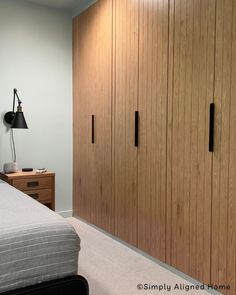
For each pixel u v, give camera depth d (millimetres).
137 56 2549
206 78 1946
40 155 3488
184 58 2102
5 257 1284
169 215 2287
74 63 3588
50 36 3471
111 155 2957
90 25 3217
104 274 2266
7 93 3234
